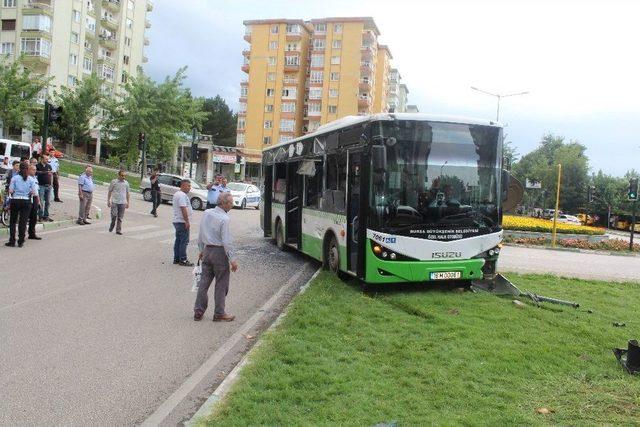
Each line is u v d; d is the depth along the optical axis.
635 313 9.13
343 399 4.76
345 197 10.54
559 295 10.41
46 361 5.81
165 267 11.87
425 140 9.60
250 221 26.91
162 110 46.81
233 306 8.86
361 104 82.44
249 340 6.96
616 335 7.37
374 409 4.55
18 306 7.97
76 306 8.16
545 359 6.09
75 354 6.08
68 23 65.56
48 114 18.25
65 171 43.19
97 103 57.41
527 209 79.56
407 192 9.45
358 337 6.71
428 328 7.24
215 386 5.36
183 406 4.86
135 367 5.80
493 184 9.94
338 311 8.00
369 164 9.52
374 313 7.97
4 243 13.57
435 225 9.54
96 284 9.75
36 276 10.08
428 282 10.35
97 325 7.25
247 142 86.25
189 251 14.77
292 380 5.14
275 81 85.25
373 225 9.38
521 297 9.66
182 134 49.38
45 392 5.02
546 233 26.81
